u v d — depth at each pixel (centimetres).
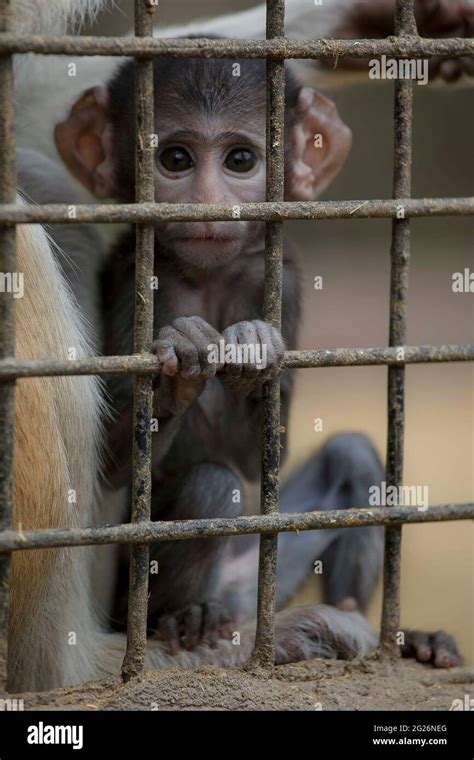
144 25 91
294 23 126
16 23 103
